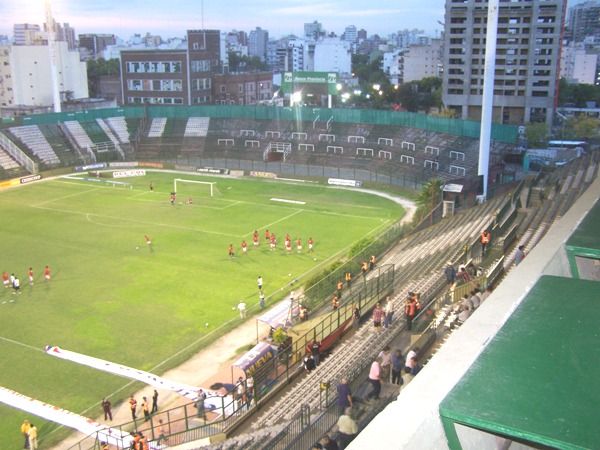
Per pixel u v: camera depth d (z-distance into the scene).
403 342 31.56
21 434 34.97
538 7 150.50
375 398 24.95
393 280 44.25
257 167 119.00
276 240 72.00
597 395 5.46
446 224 59.22
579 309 7.28
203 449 27.55
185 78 168.62
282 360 38.31
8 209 87.31
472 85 162.88
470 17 157.50
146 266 62.97
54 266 63.09
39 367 42.69
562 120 161.88
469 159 101.31
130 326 49.03
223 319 50.47
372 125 122.25
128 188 101.69
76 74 180.12
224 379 40.97
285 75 136.00
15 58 167.00
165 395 39.09
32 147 117.44
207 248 68.88
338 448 20.73
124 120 133.50
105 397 38.97
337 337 37.94
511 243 40.47
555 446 4.94
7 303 53.59
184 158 125.94
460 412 5.36
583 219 11.96
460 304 30.12
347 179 106.44
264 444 25.05
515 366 6.00
